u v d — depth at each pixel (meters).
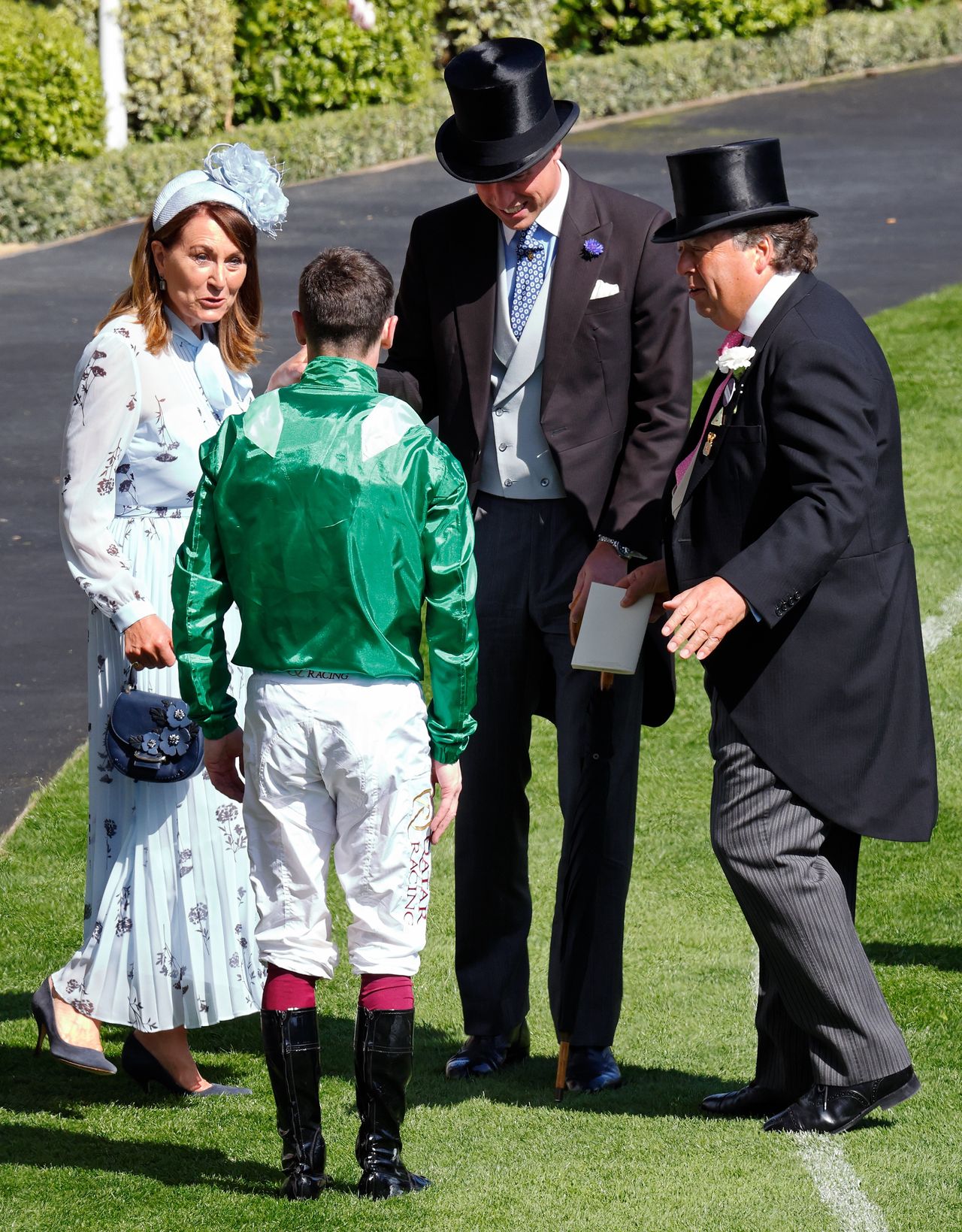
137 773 11.68
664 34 72.81
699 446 11.27
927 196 50.97
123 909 12.02
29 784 18.78
